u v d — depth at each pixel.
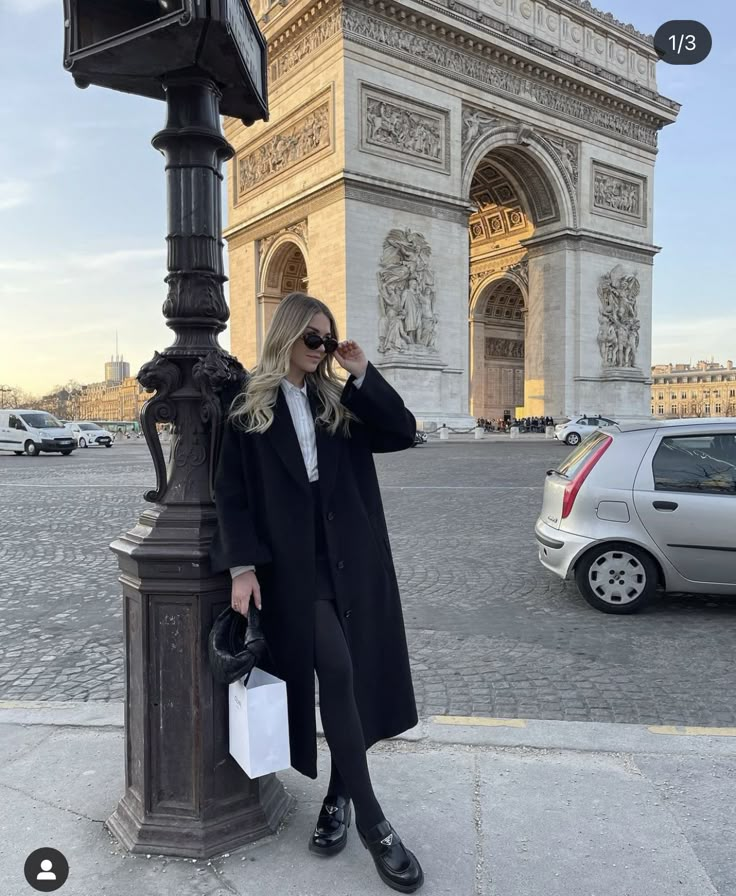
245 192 47.09
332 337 3.14
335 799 3.27
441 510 14.52
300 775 3.92
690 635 6.77
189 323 3.18
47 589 8.83
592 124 49.34
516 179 49.53
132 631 3.25
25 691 5.54
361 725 3.04
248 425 3.01
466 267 42.59
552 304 49.56
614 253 50.66
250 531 2.94
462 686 5.50
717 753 4.07
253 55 3.60
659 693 5.35
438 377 40.62
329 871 3.04
